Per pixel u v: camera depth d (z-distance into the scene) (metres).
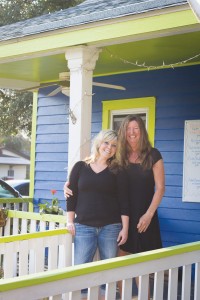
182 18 4.33
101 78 7.72
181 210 6.68
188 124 6.68
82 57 5.11
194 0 3.76
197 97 6.63
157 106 7.04
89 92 5.19
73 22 4.99
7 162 37.47
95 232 4.20
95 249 4.23
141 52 6.01
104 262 3.04
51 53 5.48
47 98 8.51
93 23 4.86
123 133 4.26
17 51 5.60
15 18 16.17
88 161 4.30
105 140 4.20
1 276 5.07
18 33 5.55
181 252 3.52
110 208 4.20
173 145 6.83
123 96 7.44
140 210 4.28
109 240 4.18
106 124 7.62
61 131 8.27
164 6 4.34
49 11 16.16
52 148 8.39
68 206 4.36
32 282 2.68
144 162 4.27
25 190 13.01
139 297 3.28
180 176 6.73
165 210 6.82
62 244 4.61
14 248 4.19
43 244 4.43
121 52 6.02
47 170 8.44
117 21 4.71
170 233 6.75
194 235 6.55
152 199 4.32
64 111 8.24
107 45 5.10
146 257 3.26
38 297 2.73
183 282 3.58
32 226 5.95
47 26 5.21
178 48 5.80
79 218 4.23
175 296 3.51
